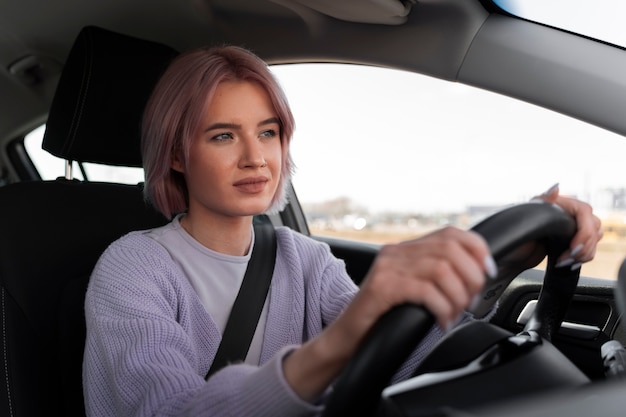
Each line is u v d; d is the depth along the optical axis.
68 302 1.21
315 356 0.53
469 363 0.57
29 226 1.24
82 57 1.37
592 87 1.31
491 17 1.44
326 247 1.20
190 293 1.02
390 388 0.54
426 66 1.53
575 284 0.70
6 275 1.17
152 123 1.04
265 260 1.11
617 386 0.37
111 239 1.32
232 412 0.57
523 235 0.56
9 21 1.83
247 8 1.63
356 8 1.45
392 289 0.48
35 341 1.16
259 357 1.06
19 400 1.10
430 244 0.48
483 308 0.69
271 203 1.17
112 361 0.84
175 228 1.07
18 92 2.28
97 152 1.42
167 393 0.72
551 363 0.58
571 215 0.63
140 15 1.74
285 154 1.06
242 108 0.98
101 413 0.88
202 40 1.82
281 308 1.09
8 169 2.70
